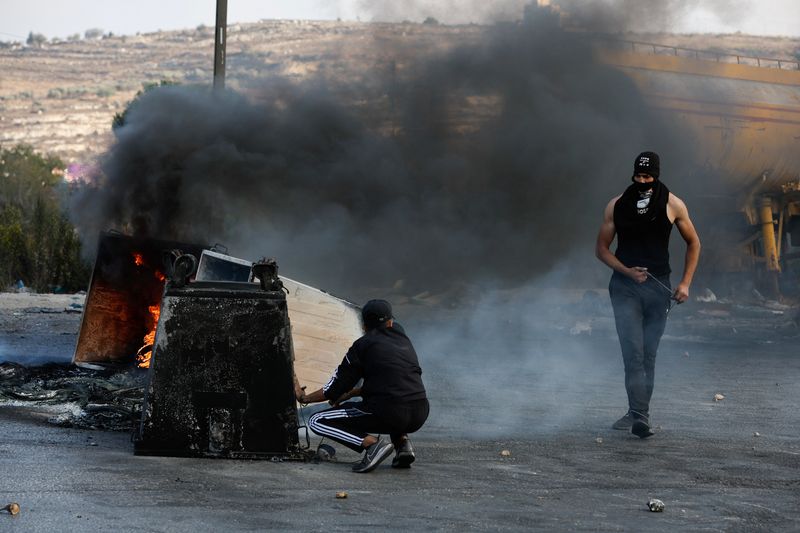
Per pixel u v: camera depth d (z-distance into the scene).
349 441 8.43
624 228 10.66
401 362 8.52
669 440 10.05
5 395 11.73
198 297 8.56
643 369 10.46
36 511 6.31
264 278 8.62
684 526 6.47
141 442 8.45
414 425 8.45
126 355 14.30
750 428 10.91
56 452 8.48
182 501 6.76
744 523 6.58
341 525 6.23
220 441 8.48
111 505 6.55
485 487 7.63
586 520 6.57
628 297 10.55
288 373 8.55
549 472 8.30
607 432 10.55
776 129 44.81
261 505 6.72
